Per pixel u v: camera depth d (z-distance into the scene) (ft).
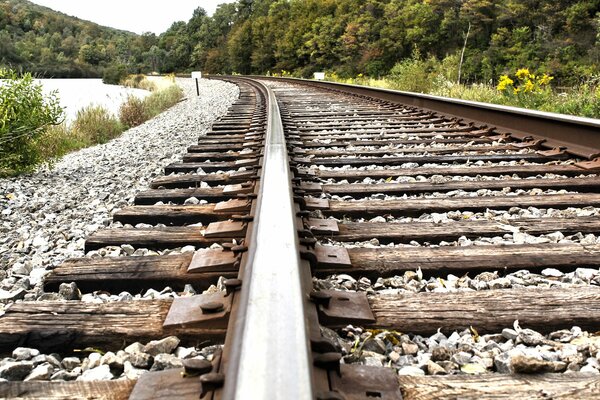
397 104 33.40
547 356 4.82
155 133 31.17
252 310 4.07
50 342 5.24
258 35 214.07
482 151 16.79
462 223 9.03
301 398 3.02
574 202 10.46
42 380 4.62
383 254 7.44
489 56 95.86
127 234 8.69
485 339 5.28
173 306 5.53
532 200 10.57
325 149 17.84
